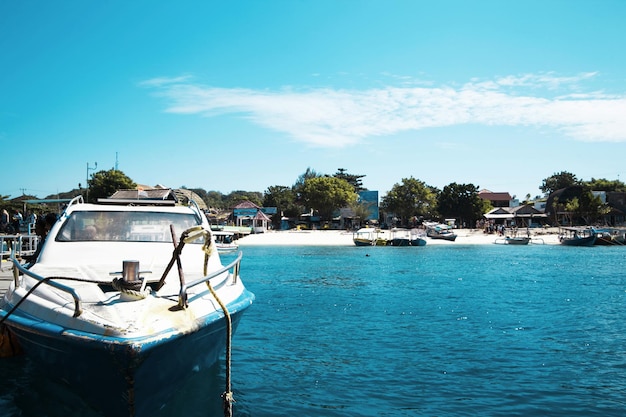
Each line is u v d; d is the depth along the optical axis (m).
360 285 24.59
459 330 13.93
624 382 9.43
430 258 44.53
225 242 64.44
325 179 95.06
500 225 87.94
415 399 8.62
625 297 20.30
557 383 9.41
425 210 94.62
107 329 5.93
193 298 7.29
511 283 25.50
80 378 6.46
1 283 13.80
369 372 10.05
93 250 8.41
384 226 96.94
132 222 9.07
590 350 11.75
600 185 109.50
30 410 7.60
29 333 6.65
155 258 8.37
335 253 51.69
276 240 72.19
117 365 5.76
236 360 10.78
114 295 6.85
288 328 14.14
